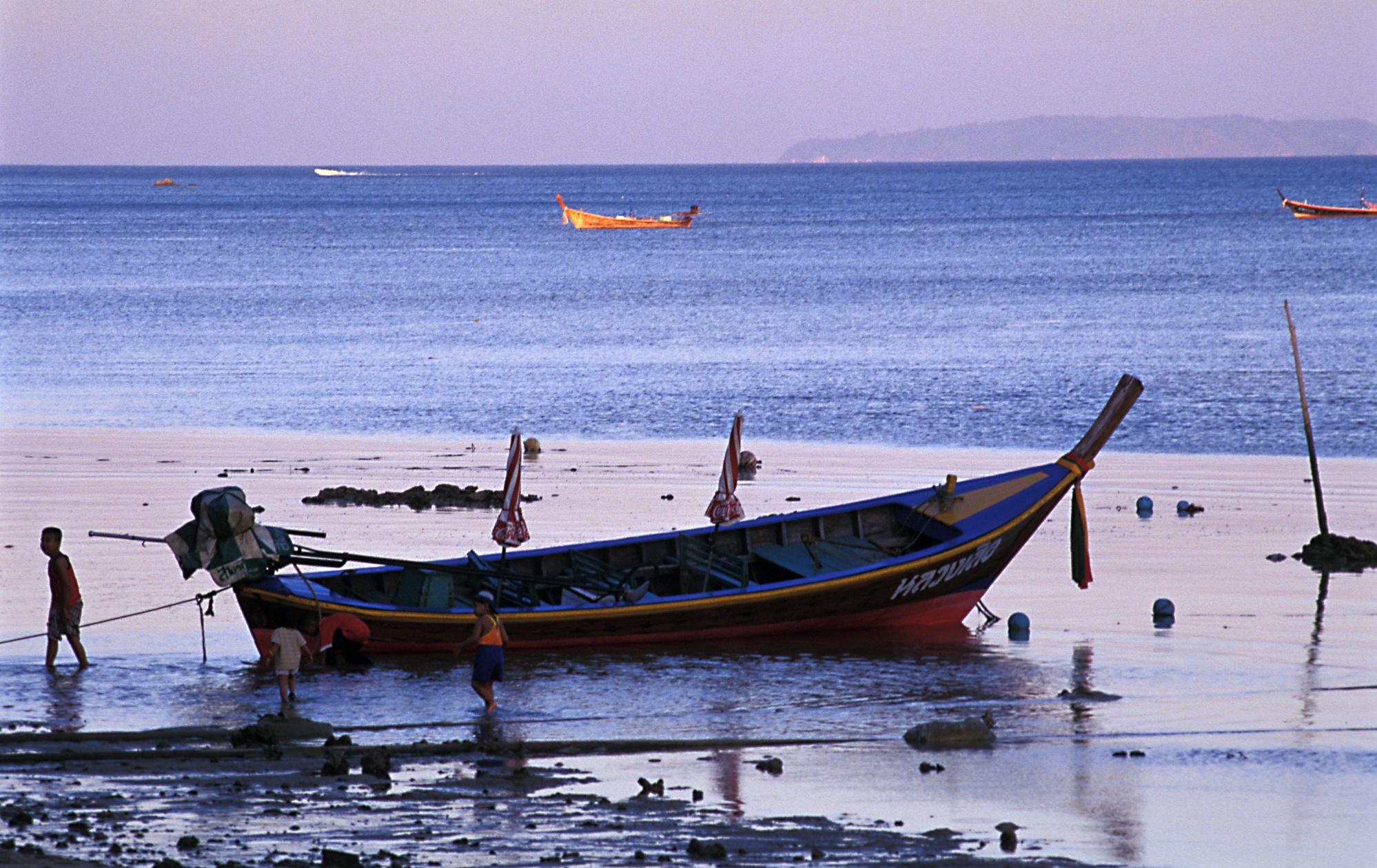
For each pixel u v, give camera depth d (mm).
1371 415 126938
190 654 61656
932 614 68688
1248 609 69000
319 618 60188
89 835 37500
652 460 110562
